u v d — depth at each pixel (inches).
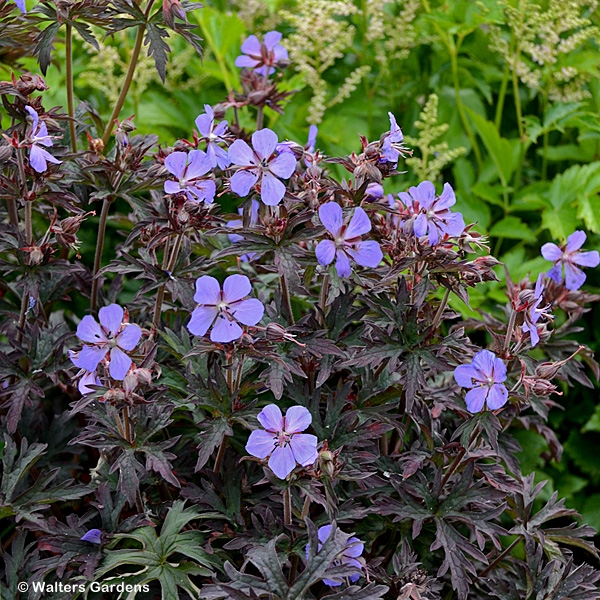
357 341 35.4
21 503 34.6
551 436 38.8
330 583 33.1
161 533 34.2
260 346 33.6
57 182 36.6
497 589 35.4
